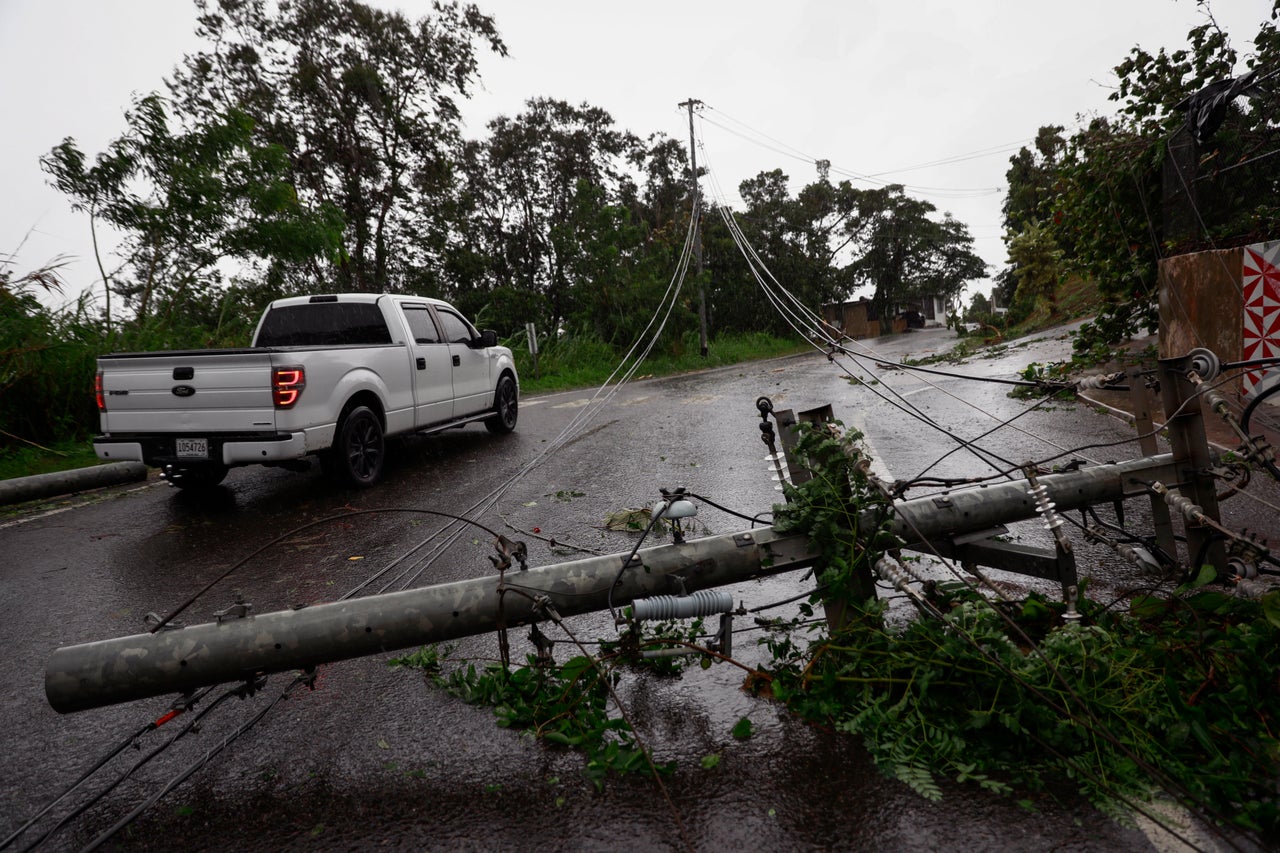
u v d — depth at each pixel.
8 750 2.89
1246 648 2.62
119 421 6.87
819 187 56.22
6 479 8.12
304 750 2.78
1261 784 2.23
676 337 29.78
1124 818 2.17
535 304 28.56
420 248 27.58
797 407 11.36
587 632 3.67
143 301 13.22
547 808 2.38
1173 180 8.81
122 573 5.07
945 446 7.63
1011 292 45.69
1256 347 7.51
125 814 2.46
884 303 65.62
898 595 3.89
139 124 13.42
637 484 6.97
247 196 14.17
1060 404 9.41
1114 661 2.69
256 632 2.52
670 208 40.03
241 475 8.39
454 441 10.21
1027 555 3.08
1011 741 2.48
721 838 2.20
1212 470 3.41
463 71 25.36
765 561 2.89
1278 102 8.02
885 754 2.51
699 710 2.91
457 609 2.66
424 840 2.26
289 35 24.00
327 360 6.91
